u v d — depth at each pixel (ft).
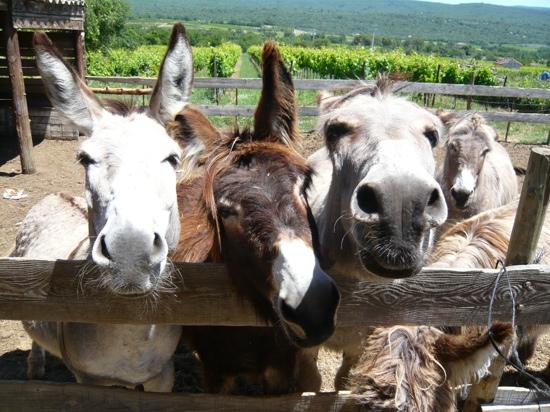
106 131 7.77
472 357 7.64
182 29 8.75
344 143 8.69
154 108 8.84
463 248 10.18
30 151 29.58
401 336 7.72
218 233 8.23
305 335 6.84
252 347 10.03
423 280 7.49
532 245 7.87
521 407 9.23
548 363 14.26
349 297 7.57
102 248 6.75
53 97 8.12
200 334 10.40
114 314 7.56
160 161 7.54
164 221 7.35
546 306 7.69
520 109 63.26
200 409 8.20
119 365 9.15
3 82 38.40
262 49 8.49
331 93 11.27
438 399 7.69
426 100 58.18
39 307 7.42
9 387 8.12
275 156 7.98
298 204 7.66
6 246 20.21
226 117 44.04
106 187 7.22
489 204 20.80
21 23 28.55
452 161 19.98
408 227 6.82
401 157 7.34
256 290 7.77
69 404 8.20
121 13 135.95
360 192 7.20
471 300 7.59
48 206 13.26
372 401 7.35
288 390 10.41
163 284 7.41
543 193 7.50
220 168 8.11
